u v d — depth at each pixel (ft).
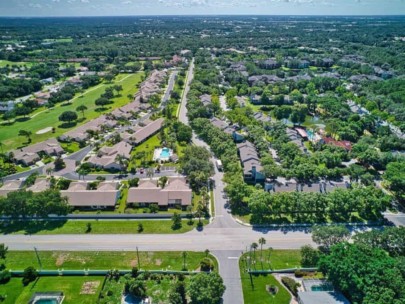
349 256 278.87
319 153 508.53
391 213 398.01
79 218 393.70
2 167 510.17
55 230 373.81
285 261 323.98
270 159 482.28
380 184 462.19
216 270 313.32
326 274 291.38
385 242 321.73
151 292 290.76
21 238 361.71
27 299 284.41
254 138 571.69
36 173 478.59
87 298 285.23
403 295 246.27
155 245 348.79
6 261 329.72
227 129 618.03
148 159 536.01
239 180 419.54
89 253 338.54
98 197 413.80
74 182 449.89
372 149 508.94
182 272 309.42
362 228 370.53
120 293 289.74
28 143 595.06
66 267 321.32
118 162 501.56
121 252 339.57
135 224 383.04
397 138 561.02
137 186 453.58
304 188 428.97
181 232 368.68
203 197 418.31
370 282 254.06
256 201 378.73
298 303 275.80
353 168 465.47
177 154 550.77
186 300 279.69
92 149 577.84
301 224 378.73
